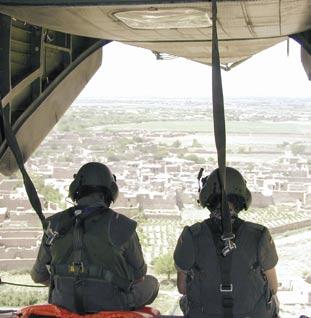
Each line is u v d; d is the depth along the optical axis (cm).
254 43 704
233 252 420
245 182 446
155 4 436
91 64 759
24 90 649
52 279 450
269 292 433
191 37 612
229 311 417
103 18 491
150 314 459
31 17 500
